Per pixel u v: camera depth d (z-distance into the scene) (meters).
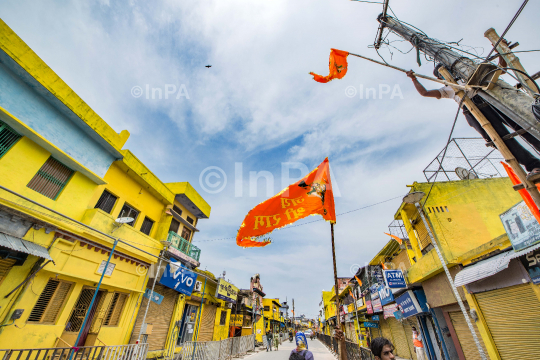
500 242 6.91
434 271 9.41
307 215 5.04
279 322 47.75
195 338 14.84
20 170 6.99
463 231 9.45
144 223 12.29
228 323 20.25
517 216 6.15
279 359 14.68
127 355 7.23
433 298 10.09
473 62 3.21
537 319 5.93
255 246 5.32
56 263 7.62
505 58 3.01
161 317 12.25
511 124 3.20
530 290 6.10
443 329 9.88
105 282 9.14
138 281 10.90
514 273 6.42
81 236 8.34
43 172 7.73
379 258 17.34
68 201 8.25
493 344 7.20
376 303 16.33
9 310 6.40
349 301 25.48
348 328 26.28
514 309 6.54
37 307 7.15
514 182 4.18
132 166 11.07
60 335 7.48
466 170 11.20
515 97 2.81
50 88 7.60
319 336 47.19
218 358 12.12
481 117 3.13
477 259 7.78
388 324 16.83
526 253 5.86
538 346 5.90
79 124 8.77
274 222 5.29
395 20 4.11
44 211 7.38
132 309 10.45
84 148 9.01
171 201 13.88
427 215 10.01
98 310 9.00
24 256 6.81
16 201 6.71
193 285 13.23
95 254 8.98
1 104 6.64
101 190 9.88
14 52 6.72
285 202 5.31
